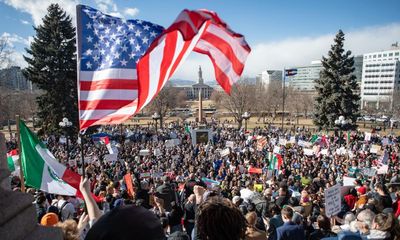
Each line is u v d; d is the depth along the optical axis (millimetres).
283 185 8562
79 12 5555
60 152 25359
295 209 6965
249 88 67062
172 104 77312
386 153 17344
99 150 26312
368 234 4887
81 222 3816
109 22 5660
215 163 20266
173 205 7156
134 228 1569
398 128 64625
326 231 5676
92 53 5562
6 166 3018
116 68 5555
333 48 42500
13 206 2150
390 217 4508
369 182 13383
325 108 42562
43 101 38688
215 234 2109
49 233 2422
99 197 9094
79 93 5480
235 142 33969
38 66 37969
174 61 4426
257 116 85812
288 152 24234
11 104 49531
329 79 42375
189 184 9438
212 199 2359
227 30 4363
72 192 7723
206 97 189000
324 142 27484
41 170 7590
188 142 34531
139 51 5641
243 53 4496
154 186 12242
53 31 38219
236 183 13383
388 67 139125
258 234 4383
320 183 12734
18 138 6664
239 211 2275
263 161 21031
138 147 28703
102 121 5438
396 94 86125
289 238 5211
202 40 4672
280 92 88562
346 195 8992
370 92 147875
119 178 15281
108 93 5492
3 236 1995
